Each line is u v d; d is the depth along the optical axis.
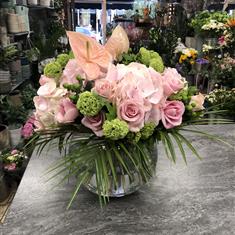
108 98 0.78
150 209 0.94
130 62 0.92
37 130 0.89
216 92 2.49
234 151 1.34
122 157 0.83
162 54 3.51
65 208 0.94
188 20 4.14
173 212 0.93
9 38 3.68
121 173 0.86
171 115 0.83
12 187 2.55
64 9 6.50
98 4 6.86
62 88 0.86
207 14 3.75
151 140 0.84
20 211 0.93
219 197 1.00
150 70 0.84
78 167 0.80
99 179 0.75
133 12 5.27
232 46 3.14
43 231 0.84
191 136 1.48
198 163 1.22
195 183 1.08
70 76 0.86
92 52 0.84
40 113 0.88
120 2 6.85
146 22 4.34
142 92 0.80
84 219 0.89
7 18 3.54
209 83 3.11
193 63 3.38
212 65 3.16
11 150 2.69
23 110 3.27
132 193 1.01
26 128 1.98
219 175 1.14
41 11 5.68
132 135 0.79
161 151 1.31
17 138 2.95
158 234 0.84
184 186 1.06
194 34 3.93
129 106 0.77
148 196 1.00
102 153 0.78
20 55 3.96
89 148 0.80
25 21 4.14
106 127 0.75
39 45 4.68
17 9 3.85
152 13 4.54
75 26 6.97
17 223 0.88
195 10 4.45
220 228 0.86
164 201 0.98
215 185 1.07
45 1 4.66
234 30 3.10
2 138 2.70
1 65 3.20
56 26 5.62
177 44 3.64
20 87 3.88
